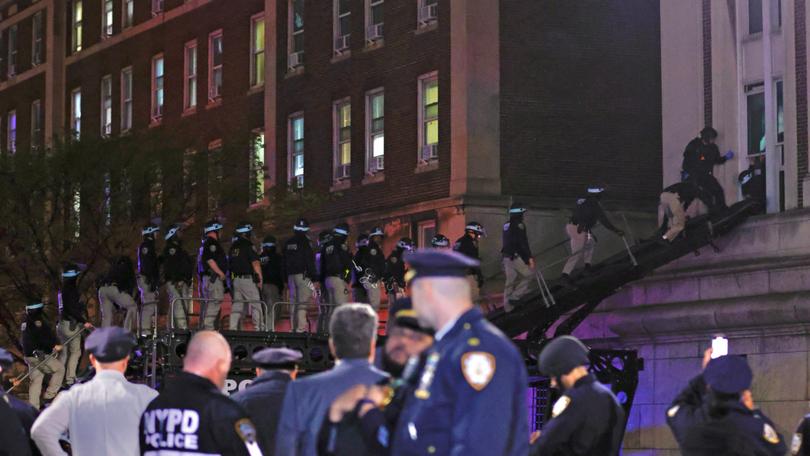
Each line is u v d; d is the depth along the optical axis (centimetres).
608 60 3962
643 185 3966
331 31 4359
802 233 2862
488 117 3797
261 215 4131
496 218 3759
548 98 3878
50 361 2719
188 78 5103
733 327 2920
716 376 1023
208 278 2666
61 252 4144
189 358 1006
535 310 2789
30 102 6122
